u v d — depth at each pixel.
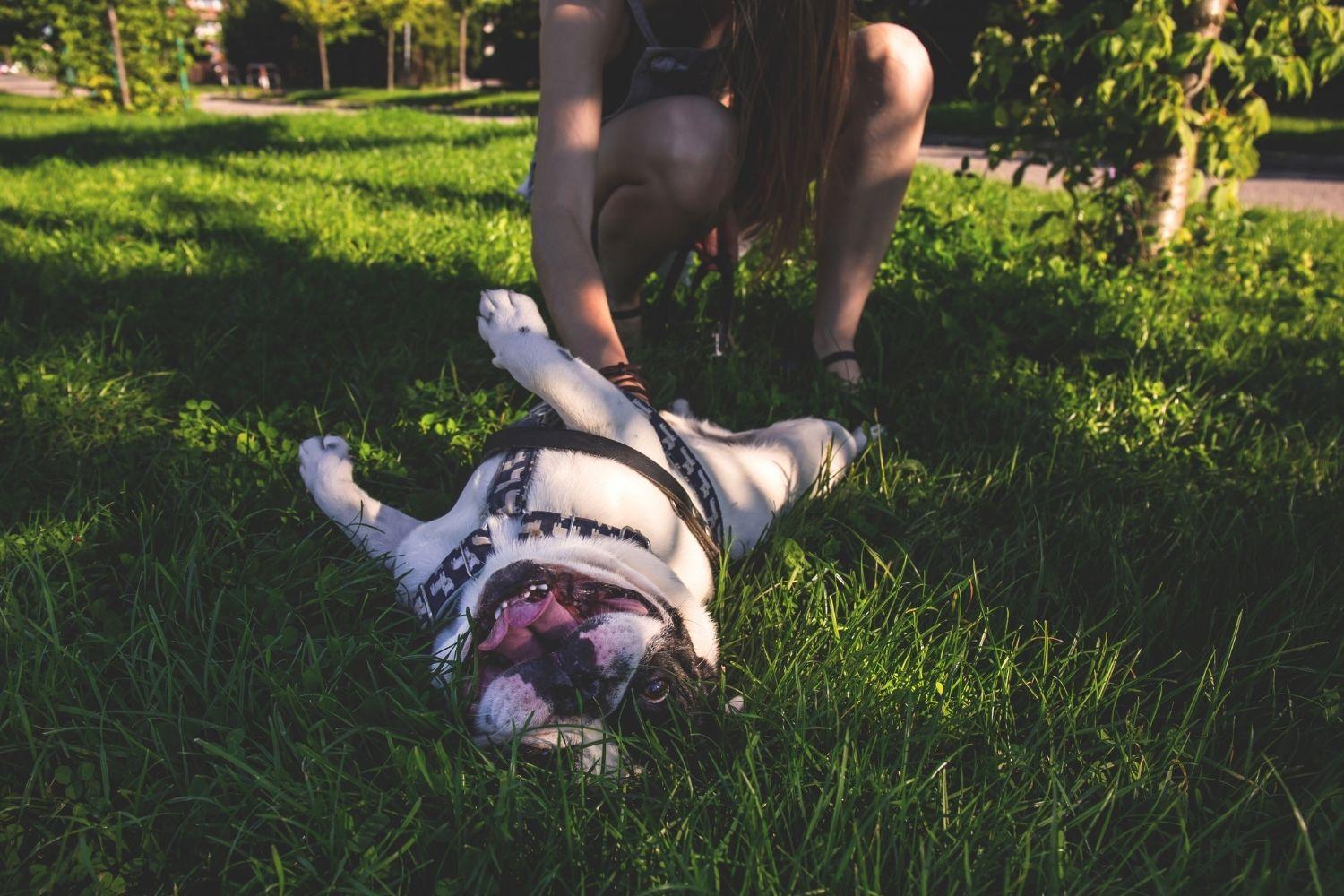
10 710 0.83
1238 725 0.92
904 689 0.90
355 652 0.89
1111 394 1.60
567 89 1.17
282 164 3.98
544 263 1.16
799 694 0.86
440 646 0.85
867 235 1.51
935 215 2.50
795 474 1.22
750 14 1.27
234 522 1.08
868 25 1.45
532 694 0.73
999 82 2.52
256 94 16.30
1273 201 4.75
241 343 1.65
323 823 0.76
